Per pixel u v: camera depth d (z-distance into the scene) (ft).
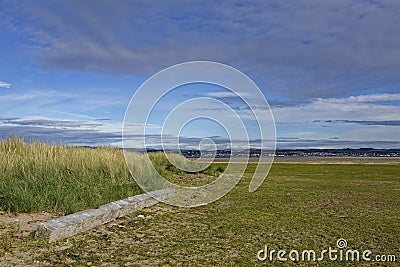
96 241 18.69
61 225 18.53
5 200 22.70
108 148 48.52
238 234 21.39
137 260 16.17
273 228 23.02
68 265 15.03
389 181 54.60
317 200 34.83
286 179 56.80
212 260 16.60
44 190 25.29
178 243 19.19
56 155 34.55
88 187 28.81
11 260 15.06
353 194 39.27
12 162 29.25
